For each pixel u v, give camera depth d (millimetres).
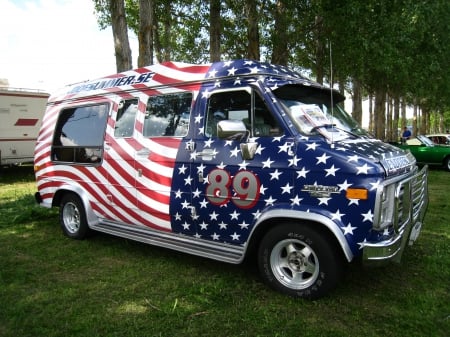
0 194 10211
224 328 3375
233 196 4066
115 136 5332
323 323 3418
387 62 12383
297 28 12594
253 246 4078
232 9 13164
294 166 3660
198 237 4508
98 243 5844
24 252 5445
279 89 4020
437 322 3420
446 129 70688
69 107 6133
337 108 4801
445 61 16750
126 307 3762
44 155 6441
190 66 4684
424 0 11711
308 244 3682
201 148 4344
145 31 9516
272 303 3781
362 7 11031
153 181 4809
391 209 3445
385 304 3744
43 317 3562
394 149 4203
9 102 13352
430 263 4711
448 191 10055
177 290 4125
